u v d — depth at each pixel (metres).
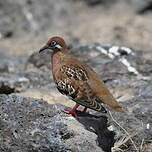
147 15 38.78
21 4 35.28
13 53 29.20
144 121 16.12
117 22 36.62
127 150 15.22
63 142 14.11
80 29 35.28
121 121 16.08
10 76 23.34
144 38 33.59
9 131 14.15
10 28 34.09
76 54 24.67
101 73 22.47
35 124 14.51
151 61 23.53
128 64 23.14
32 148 13.78
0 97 15.56
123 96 18.98
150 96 18.14
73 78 14.93
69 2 38.47
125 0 39.84
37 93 19.38
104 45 25.05
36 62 24.75
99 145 14.48
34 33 34.44
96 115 15.97
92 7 39.91
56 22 36.12
